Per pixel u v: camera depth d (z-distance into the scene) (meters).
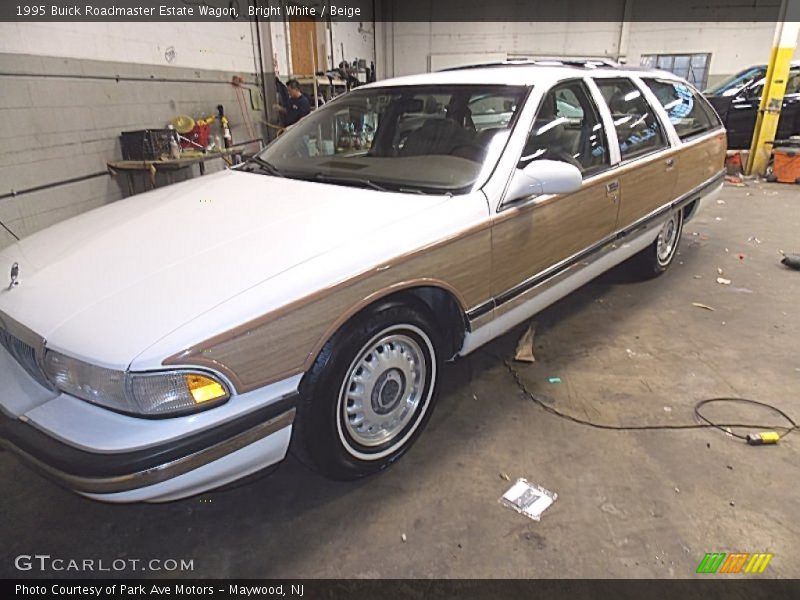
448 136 2.52
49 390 1.67
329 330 1.73
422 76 2.96
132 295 1.61
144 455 1.44
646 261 3.97
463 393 2.69
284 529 1.89
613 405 2.58
